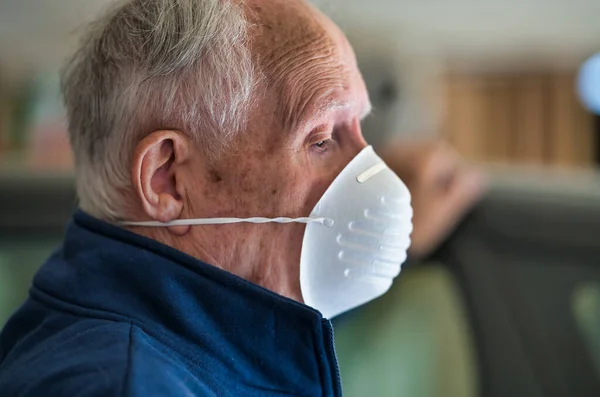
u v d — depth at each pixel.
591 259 1.60
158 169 0.92
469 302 1.59
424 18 4.30
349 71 0.96
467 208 1.69
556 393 1.50
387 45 1.88
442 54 5.11
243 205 0.92
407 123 1.82
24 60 4.65
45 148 2.23
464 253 1.65
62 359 0.77
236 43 0.91
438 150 1.78
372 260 0.98
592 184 1.76
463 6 4.09
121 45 0.93
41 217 1.76
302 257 0.95
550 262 1.61
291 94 0.91
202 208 0.92
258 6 0.95
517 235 1.64
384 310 1.62
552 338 1.54
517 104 5.65
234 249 0.93
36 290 0.94
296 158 0.93
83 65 0.98
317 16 0.98
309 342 0.88
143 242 0.90
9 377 0.80
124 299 0.86
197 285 0.86
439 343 1.58
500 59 5.36
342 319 1.60
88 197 0.98
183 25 0.90
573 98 5.51
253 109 0.91
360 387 1.56
